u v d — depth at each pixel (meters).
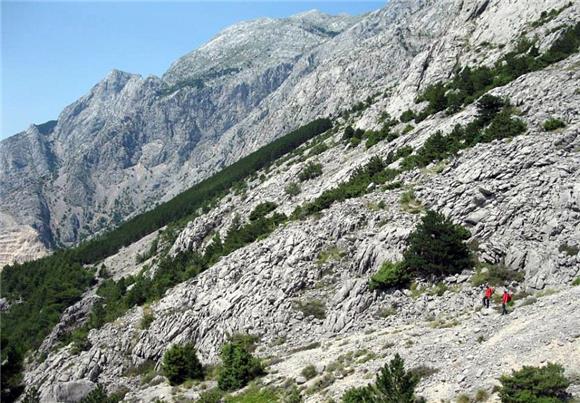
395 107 104.56
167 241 131.75
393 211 50.50
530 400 21.11
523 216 41.44
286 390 31.97
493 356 26.00
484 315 33.16
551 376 21.48
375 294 42.34
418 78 106.31
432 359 28.42
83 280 124.88
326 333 41.88
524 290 36.34
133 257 142.38
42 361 74.94
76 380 51.94
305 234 53.19
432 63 106.25
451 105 76.69
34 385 58.25
